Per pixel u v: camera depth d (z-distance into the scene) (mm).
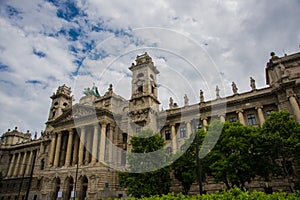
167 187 38500
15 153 98812
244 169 33406
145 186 35156
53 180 62125
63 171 61344
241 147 35031
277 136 34438
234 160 34406
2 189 90562
